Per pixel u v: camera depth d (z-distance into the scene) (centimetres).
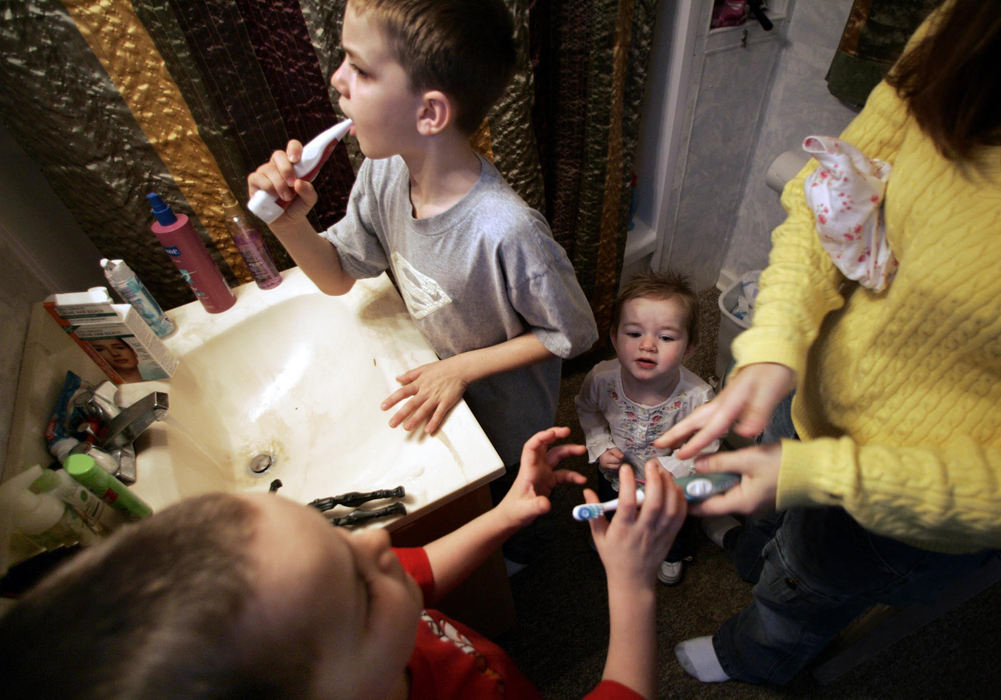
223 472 86
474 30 63
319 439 88
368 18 60
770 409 53
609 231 150
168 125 88
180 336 92
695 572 135
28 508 55
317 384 94
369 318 94
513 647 126
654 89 142
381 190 86
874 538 68
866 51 119
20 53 74
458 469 71
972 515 45
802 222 66
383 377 85
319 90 97
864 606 85
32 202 90
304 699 29
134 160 90
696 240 186
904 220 53
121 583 26
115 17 76
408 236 82
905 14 109
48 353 76
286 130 99
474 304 84
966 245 45
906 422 55
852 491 48
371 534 41
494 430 107
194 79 85
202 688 24
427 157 72
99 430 74
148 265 102
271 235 109
